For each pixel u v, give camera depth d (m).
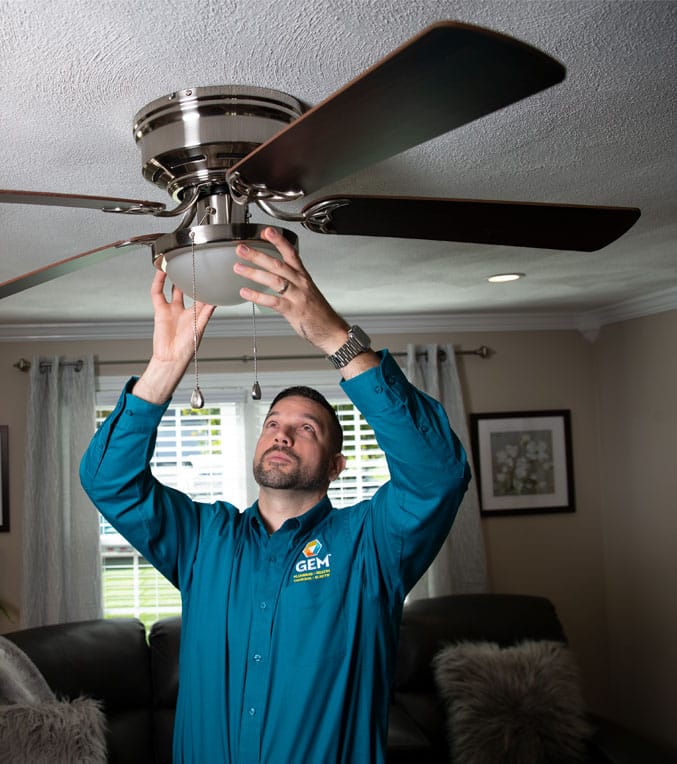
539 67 0.88
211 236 1.34
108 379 4.75
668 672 4.48
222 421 4.86
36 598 4.47
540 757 3.55
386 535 1.59
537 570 5.04
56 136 1.70
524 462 5.05
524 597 4.36
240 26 1.27
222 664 1.66
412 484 1.46
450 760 3.70
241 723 1.60
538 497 5.05
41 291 3.59
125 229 2.47
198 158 1.53
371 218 1.45
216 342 4.86
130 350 4.77
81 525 4.58
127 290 3.61
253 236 1.35
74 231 2.48
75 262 1.55
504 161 1.99
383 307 4.50
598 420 5.16
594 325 5.07
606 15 1.29
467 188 2.20
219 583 1.71
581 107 1.67
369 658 1.64
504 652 3.86
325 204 1.37
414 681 4.02
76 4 1.18
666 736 4.50
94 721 3.27
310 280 1.30
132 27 1.26
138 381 1.67
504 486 5.03
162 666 3.94
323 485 1.81
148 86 1.47
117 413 1.65
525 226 1.49
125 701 3.81
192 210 1.57
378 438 1.45
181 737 1.71
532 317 5.03
